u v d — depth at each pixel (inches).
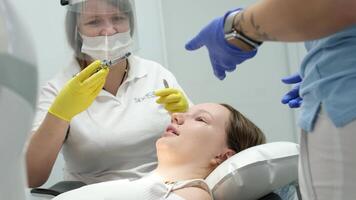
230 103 104.6
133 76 73.8
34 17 84.6
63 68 75.5
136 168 69.7
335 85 27.3
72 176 71.7
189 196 50.0
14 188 15.9
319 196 29.1
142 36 103.5
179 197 49.0
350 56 26.9
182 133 58.8
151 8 105.2
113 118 69.3
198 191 51.1
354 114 26.2
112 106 70.3
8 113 15.2
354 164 26.7
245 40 31.3
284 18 26.0
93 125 68.2
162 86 75.2
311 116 29.0
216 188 53.6
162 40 106.6
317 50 29.0
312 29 25.5
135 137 69.1
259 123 103.0
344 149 26.9
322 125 28.2
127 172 68.6
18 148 15.9
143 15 103.8
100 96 70.6
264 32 28.6
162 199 48.2
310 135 29.5
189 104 71.7
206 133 59.1
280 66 99.7
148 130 70.1
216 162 59.3
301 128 30.4
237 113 63.6
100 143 67.6
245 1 101.6
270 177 53.9
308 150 30.0
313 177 29.5
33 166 63.0
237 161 54.2
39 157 63.0
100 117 69.1
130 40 69.1
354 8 24.0
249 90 103.0
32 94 16.3
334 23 24.8
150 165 70.4
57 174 84.3
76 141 67.8
